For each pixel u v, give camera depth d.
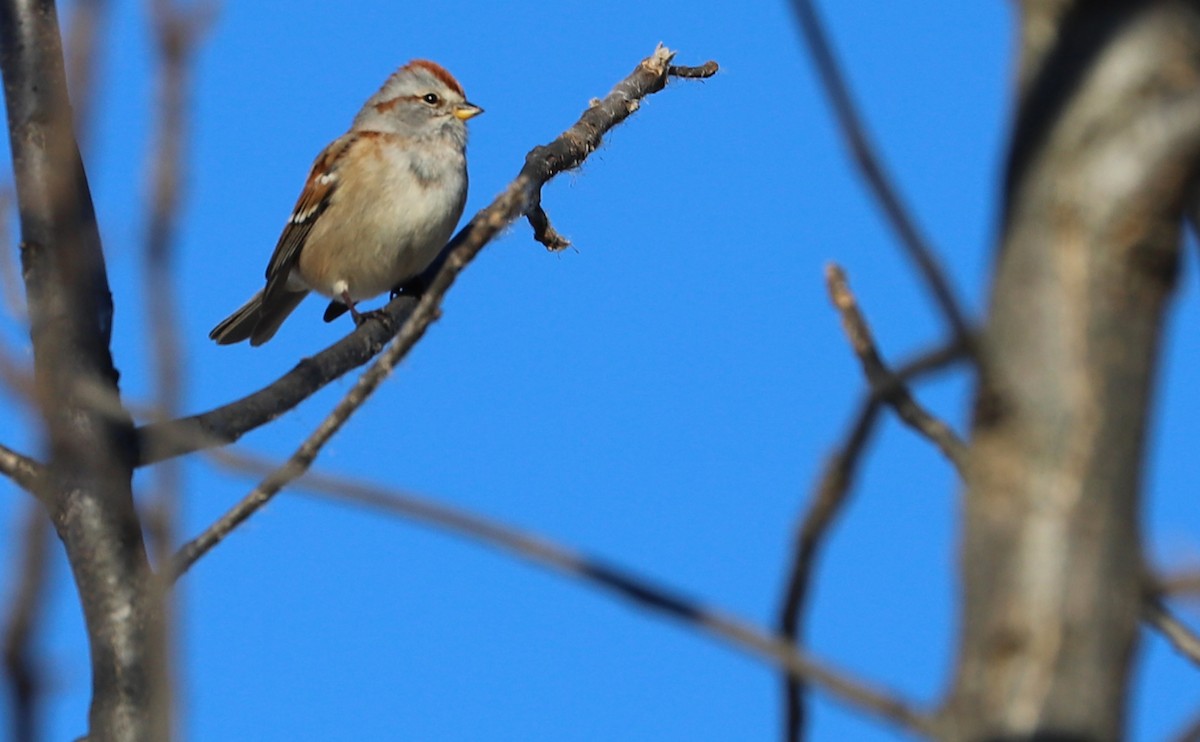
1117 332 2.76
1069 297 2.77
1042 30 2.87
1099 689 2.70
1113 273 2.76
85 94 3.18
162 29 3.01
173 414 2.96
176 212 2.99
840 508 2.95
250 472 3.04
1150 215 2.73
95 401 4.43
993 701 2.73
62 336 6.24
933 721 2.67
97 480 5.90
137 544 6.23
